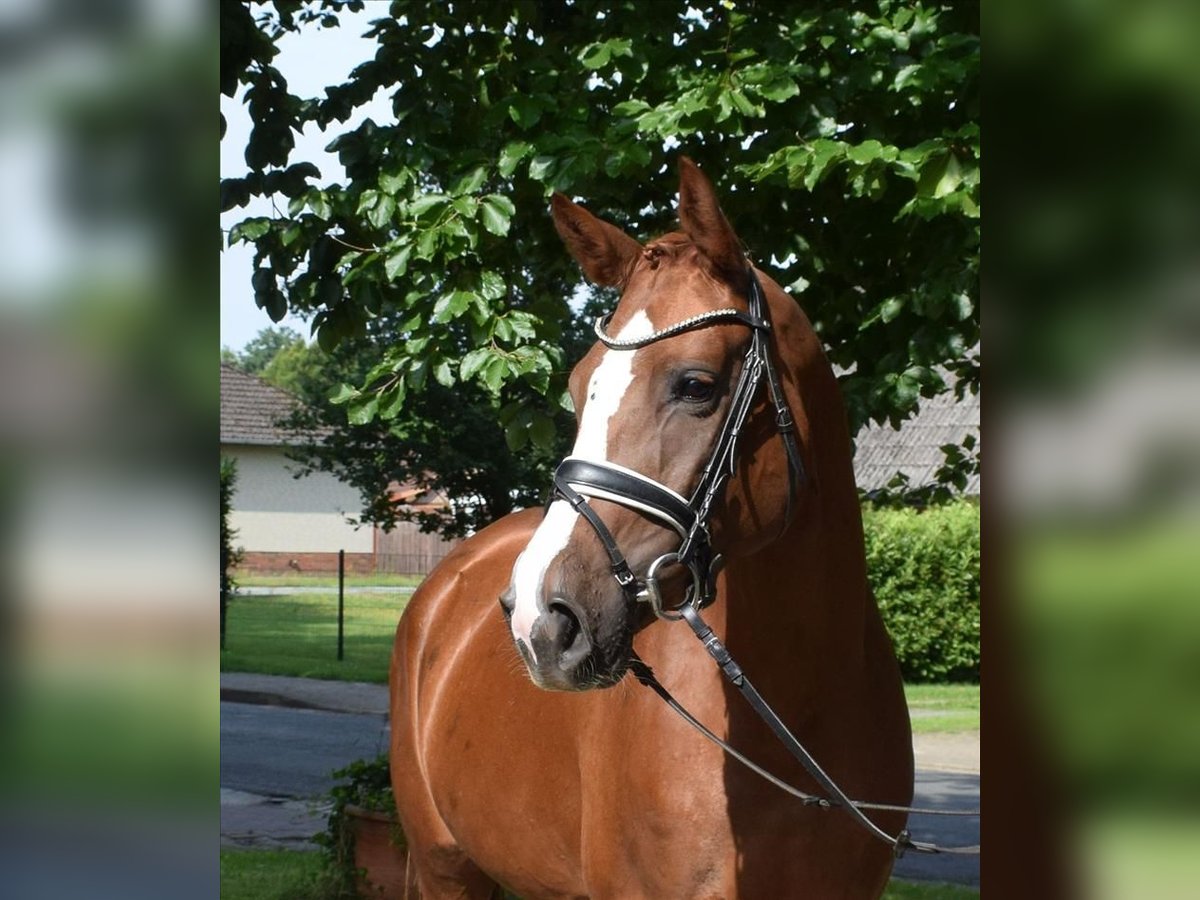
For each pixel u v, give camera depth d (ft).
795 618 7.54
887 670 8.41
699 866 7.59
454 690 10.98
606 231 7.70
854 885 7.85
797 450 7.18
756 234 14.39
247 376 109.81
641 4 14.48
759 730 7.55
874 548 48.01
